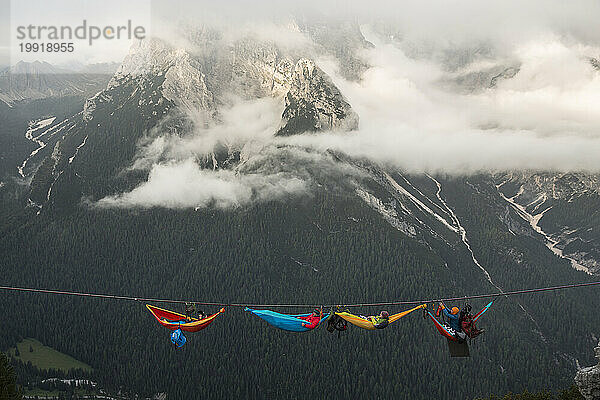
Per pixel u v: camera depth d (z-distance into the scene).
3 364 79.25
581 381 50.69
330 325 56.75
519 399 116.12
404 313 55.56
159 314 56.78
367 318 55.94
